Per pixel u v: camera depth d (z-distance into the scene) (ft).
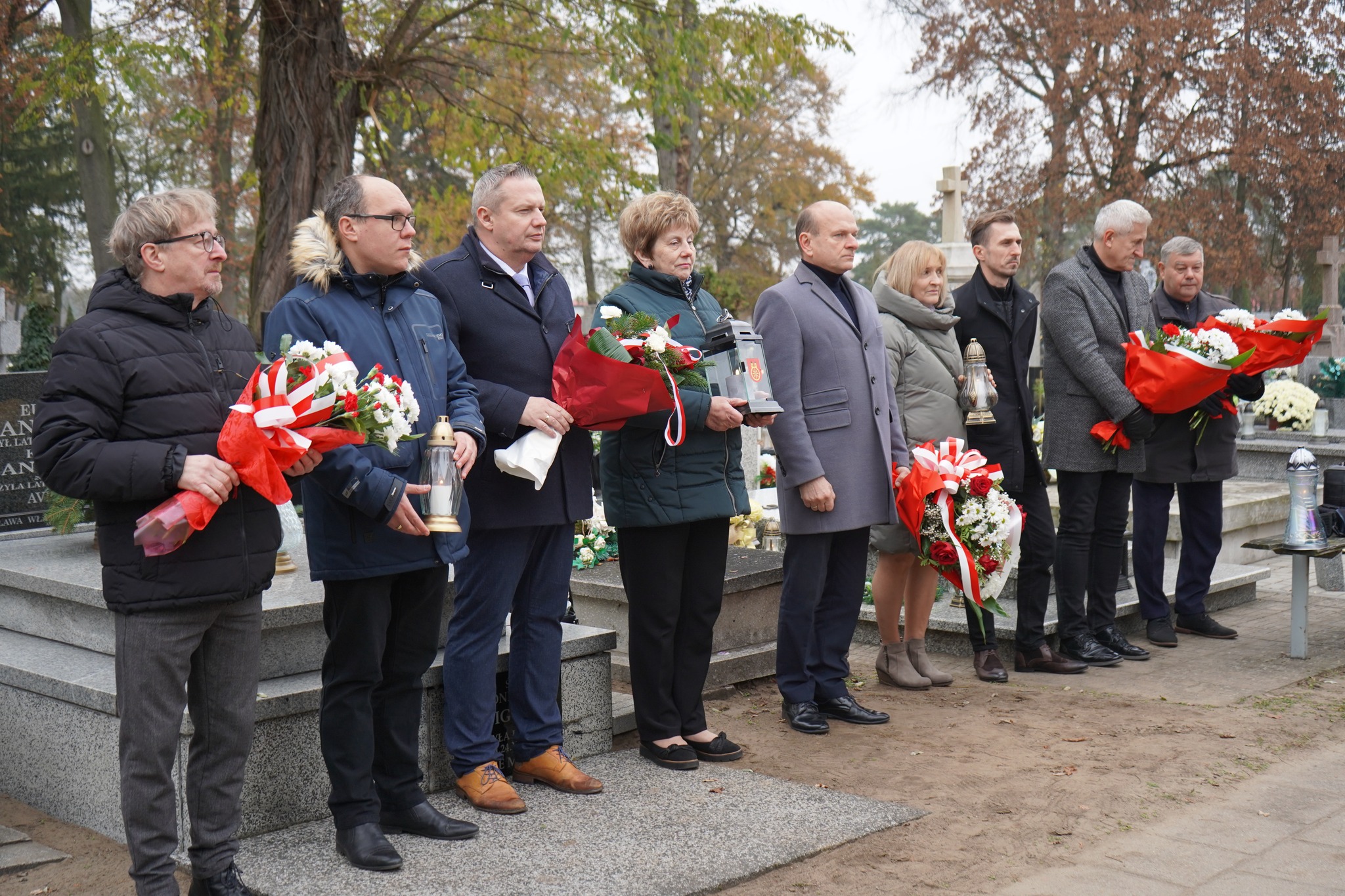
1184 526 21.17
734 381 13.21
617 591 17.19
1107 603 19.31
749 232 94.89
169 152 75.00
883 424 15.46
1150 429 18.19
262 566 9.52
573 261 85.87
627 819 11.83
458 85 42.86
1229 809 12.26
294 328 10.38
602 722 14.28
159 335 9.20
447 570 11.46
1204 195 79.36
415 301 11.24
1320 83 79.00
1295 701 16.62
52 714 12.26
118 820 11.64
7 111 57.26
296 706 11.59
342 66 32.14
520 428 11.85
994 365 17.72
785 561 15.47
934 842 11.38
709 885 10.19
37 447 8.75
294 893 10.02
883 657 17.94
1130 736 14.94
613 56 40.52
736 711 16.35
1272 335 19.17
